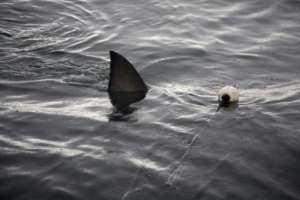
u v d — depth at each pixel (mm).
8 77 8617
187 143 6527
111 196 5559
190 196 5520
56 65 9133
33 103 7730
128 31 10719
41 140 6707
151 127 6961
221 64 9195
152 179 5801
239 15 11336
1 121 7168
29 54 9617
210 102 7703
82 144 6598
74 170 6031
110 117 7270
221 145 6465
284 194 5590
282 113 7293
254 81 8531
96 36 10516
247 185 5727
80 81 8484
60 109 7527
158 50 9758
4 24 11000
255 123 6992
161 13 11508
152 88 8203
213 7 11781
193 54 9570
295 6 11695
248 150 6363
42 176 5926
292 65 9133
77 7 11953
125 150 6426
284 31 10555
